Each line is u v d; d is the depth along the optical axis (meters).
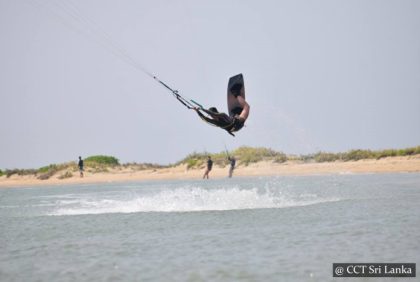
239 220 34.69
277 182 71.00
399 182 62.94
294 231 29.73
